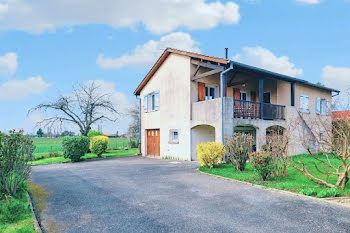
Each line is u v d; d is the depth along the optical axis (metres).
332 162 11.48
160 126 17.00
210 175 9.29
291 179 7.95
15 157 5.85
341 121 7.36
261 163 7.80
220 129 12.06
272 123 14.46
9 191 5.71
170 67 16.08
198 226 4.39
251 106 13.32
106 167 12.26
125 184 7.91
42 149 23.92
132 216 4.91
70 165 13.95
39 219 4.80
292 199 5.95
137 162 14.30
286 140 8.73
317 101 19.88
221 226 4.38
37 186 7.84
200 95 14.80
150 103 18.41
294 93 16.14
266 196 6.24
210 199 6.03
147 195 6.48
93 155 18.91
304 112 17.52
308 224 4.43
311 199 5.92
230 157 10.05
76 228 4.36
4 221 4.44
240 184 7.66
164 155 16.42
